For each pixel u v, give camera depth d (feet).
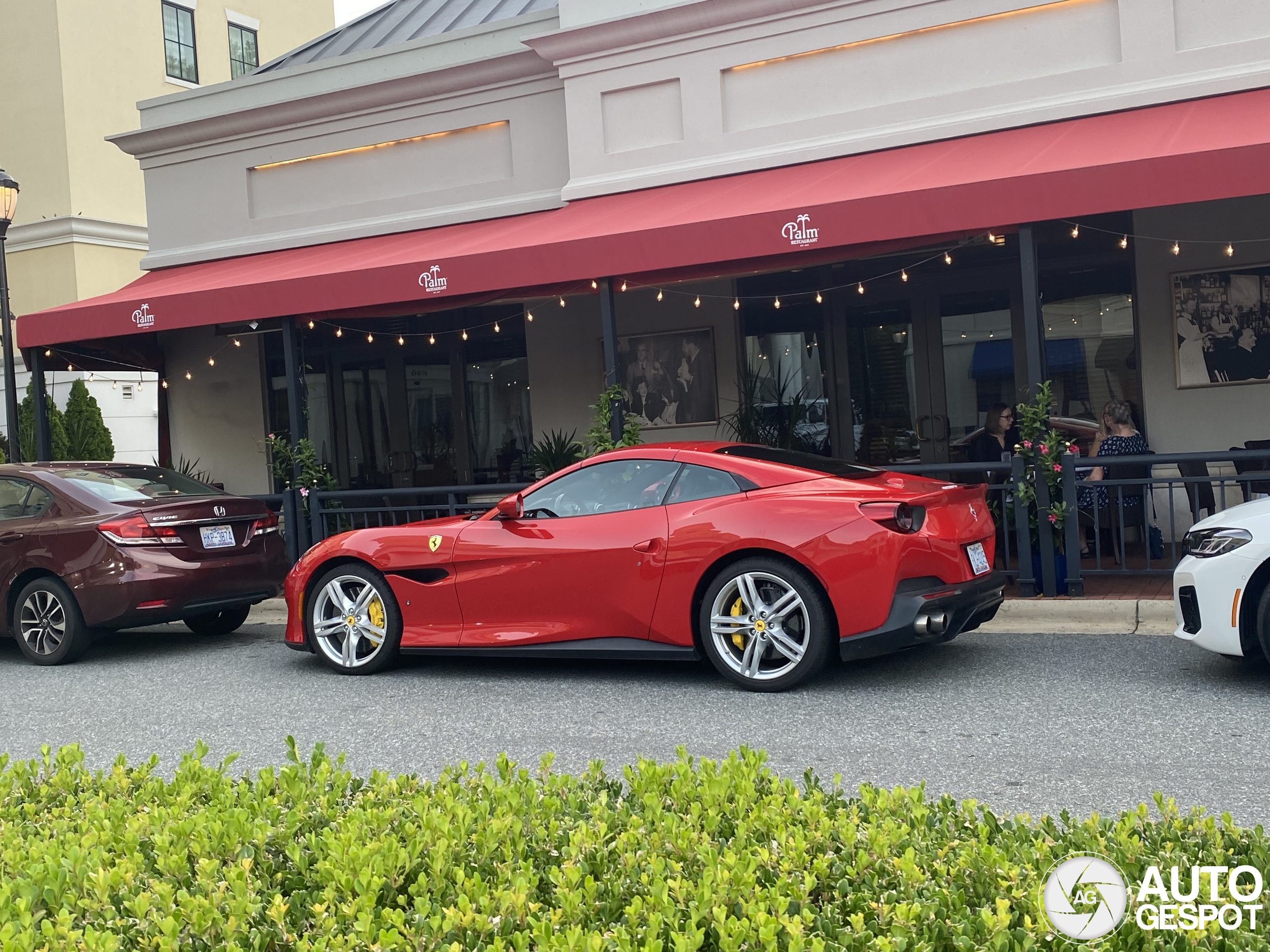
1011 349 39.22
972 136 34.55
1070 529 26.68
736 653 21.09
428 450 48.83
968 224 26.91
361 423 49.80
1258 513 18.93
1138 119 31.32
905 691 20.16
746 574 20.76
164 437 51.67
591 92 39.99
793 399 41.78
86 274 63.82
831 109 36.86
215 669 26.43
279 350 50.57
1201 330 35.78
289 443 50.26
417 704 21.57
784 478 21.20
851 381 41.50
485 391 47.75
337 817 10.01
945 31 35.22
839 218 28.19
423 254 35.68
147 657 28.71
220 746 19.17
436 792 10.44
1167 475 35.45
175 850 8.88
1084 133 31.01
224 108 47.85
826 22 36.58
